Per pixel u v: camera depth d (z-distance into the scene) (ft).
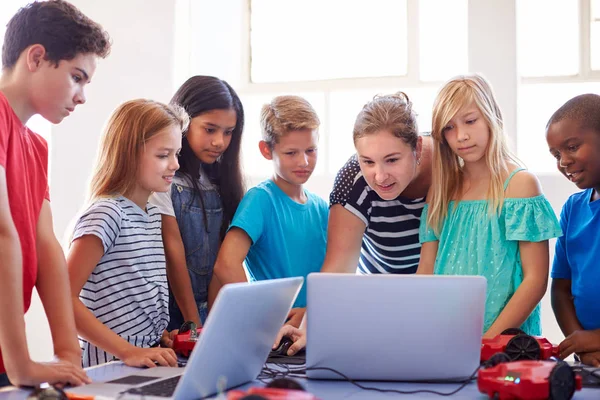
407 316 3.83
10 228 3.85
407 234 6.07
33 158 4.54
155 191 5.62
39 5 4.31
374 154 5.27
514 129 9.53
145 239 5.54
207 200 6.48
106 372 4.25
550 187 9.72
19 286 3.84
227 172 6.63
